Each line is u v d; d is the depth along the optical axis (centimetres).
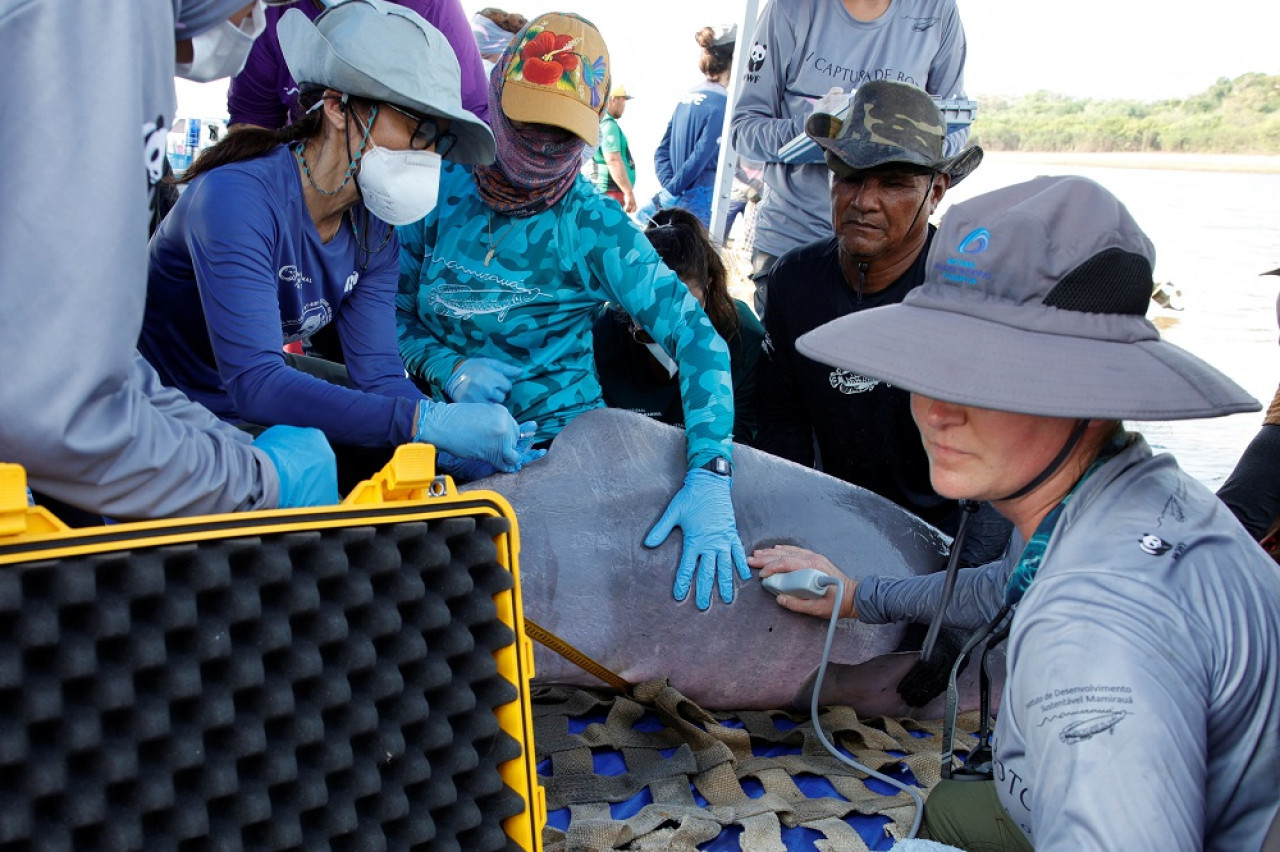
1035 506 119
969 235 113
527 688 123
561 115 196
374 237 205
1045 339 106
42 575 95
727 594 200
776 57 331
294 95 277
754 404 289
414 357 235
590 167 678
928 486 261
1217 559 105
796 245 341
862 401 250
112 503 115
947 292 114
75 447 105
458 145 193
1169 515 108
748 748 189
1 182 100
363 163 176
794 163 332
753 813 164
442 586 118
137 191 107
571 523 203
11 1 99
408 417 185
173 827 100
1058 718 96
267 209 178
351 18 171
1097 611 99
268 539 107
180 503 120
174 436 118
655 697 193
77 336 103
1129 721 92
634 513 208
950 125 313
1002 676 213
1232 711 100
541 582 199
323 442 148
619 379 265
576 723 194
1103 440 117
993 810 147
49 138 100
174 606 100
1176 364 104
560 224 216
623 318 257
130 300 107
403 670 116
